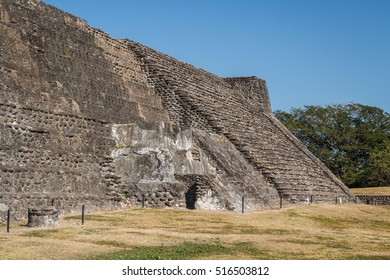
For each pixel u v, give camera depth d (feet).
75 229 74.28
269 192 134.31
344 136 255.91
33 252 58.13
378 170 235.61
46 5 112.16
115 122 113.91
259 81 195.42
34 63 100.89
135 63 137.39
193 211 97.96
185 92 137.69
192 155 118.21
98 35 126.31
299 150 181.57
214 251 63.05
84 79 112.78
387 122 264.31
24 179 87.66
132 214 91.91
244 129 156.25
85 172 99.76
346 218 112.27
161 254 59.77
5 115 89.35
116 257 57.26
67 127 101.24
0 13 98.12
